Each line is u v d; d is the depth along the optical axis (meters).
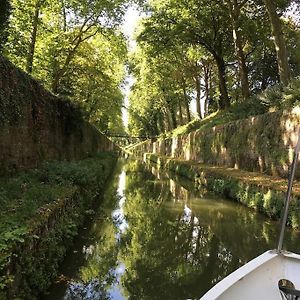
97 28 24.17
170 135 51.78
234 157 22.16
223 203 16.44
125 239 10.75
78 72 27.19
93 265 8.52
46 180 11.88
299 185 13.09
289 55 31.34
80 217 11.09
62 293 6.92
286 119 15.45
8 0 13.10
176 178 28.72
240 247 9.88
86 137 28.30
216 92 41.62
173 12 27.19
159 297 6.88
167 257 9.18
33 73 23.03
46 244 7.11
